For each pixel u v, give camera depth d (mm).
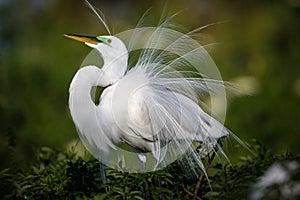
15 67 17625
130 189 8391
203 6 21375
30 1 20844
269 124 16391
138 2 21266
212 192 8312
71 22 21031
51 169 9430
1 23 20109
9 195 8773
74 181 8953
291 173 7344
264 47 20109
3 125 11359
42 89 17469
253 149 10055
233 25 21109
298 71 19234
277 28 20766
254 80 17656
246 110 16453
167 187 9180
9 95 15914
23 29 20188
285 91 17891
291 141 16031
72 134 15945
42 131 15695
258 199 7395
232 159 11625
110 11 21312
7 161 10305
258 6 21594
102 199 8125
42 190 8859
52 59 18375
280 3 21422
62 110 16969
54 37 19812
